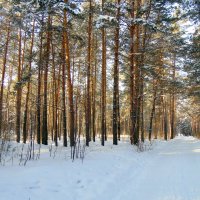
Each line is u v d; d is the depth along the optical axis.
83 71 32.81
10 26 27.67
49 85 39.81
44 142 22.42
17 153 14.90
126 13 23.91
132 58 23.73
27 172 9.56
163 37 26.20
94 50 29.61
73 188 8.80
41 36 22.69
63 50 20.69
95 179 10.10
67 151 17.14
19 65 29.31
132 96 24.14
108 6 21.94
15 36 28.80
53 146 20.66
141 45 25.78
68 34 20.58
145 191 9.45
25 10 20.42
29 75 23.64
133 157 16.86
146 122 61.59
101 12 21.86
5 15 26.72
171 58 36.16
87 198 8.23
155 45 26.31
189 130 102.38
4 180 8.49
